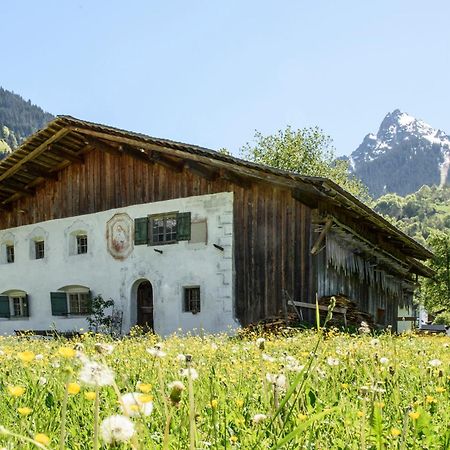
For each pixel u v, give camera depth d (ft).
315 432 6.36
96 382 4.11
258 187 49.80
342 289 49.73
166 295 54.19
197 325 51.67
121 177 59.93
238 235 50.44
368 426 6.59
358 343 18.38
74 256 62.95
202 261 52.21
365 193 146.30
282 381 7.19
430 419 7.01
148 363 12.72
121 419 4.00
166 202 55.57
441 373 10.67
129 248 57.82
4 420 7.27
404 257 64.59
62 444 4.01
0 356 15.75
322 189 43.04
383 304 60.80
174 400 4.67
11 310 70.18
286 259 47.47
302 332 37.88
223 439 6.17
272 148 134.21
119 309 57.82
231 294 50.03
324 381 9.92
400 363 13.60
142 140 53.06
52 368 12.39
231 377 10.85
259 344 7.24
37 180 67.56
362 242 52.60
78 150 63.57
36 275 66.59
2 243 71.31
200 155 49.55
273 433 6.12
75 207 63.82
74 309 62.90
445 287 128.77
